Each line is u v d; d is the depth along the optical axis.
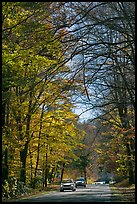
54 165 61.78
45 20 20.55
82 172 89.19
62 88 25.86
